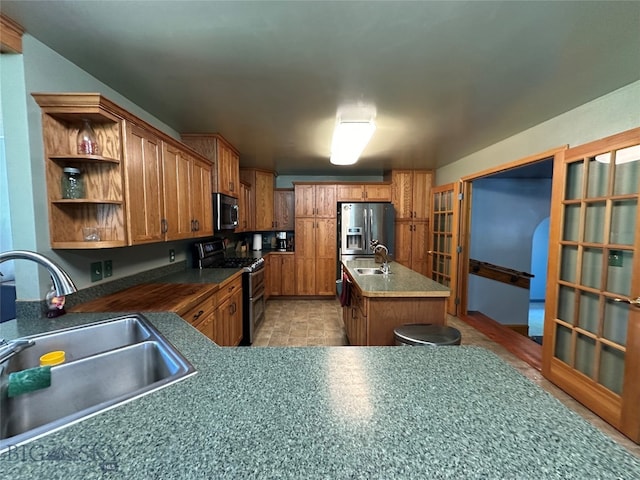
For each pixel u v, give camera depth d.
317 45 1.53
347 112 2.44
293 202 5.52
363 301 2.22
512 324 4.72
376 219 4.98
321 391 0.81
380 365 0.97
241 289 3.15
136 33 1.42
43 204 1.51
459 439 0.63
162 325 1.35
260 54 1.61
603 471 0.55
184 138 3.05
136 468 0.55
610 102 2.07
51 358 1.00
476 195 4.62
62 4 1.22
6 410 0.87
